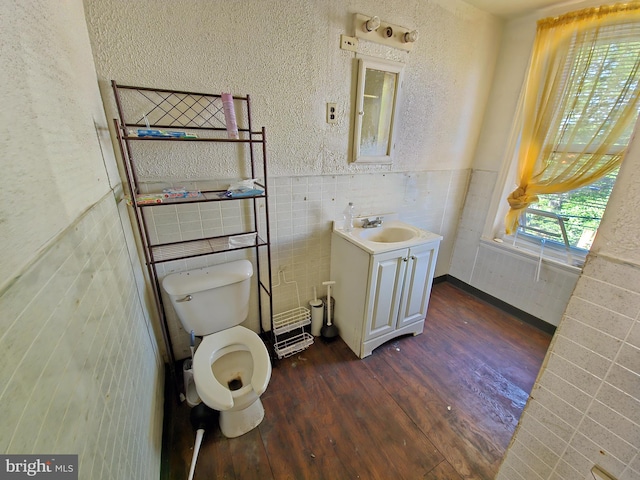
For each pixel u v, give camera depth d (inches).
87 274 25.9
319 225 72.7
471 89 84.6
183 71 47.8
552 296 79.2
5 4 18.4
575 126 67.1
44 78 23.4
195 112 51.0
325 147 66.7
